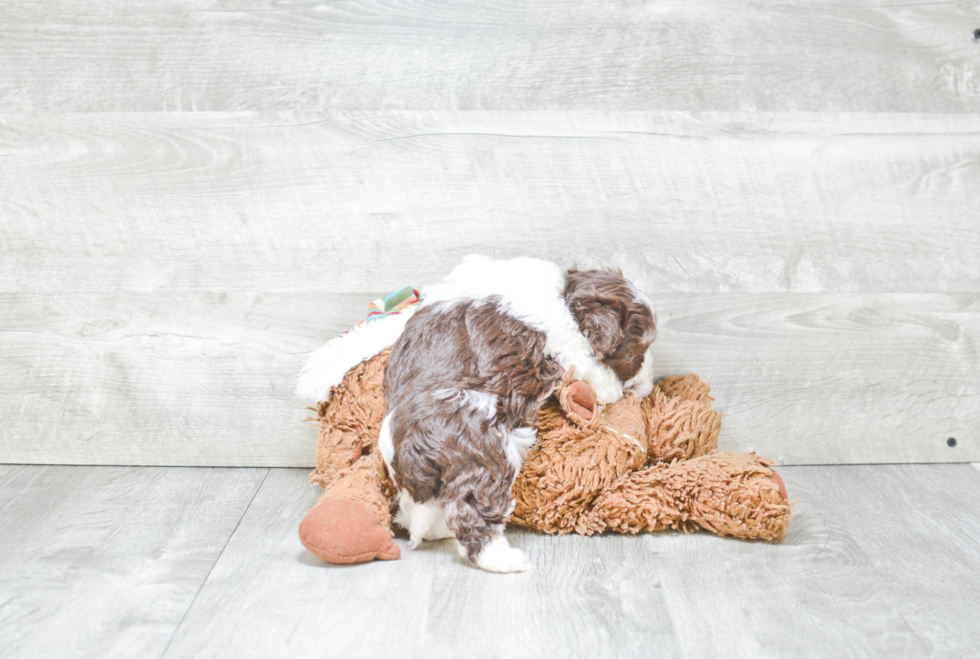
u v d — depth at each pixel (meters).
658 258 1.44
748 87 1.39
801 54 1.38
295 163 1.40
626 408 1.27
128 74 1.37
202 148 1.39
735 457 1.24
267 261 1.44
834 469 1.51
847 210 1.43
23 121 1.38
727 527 1.17
